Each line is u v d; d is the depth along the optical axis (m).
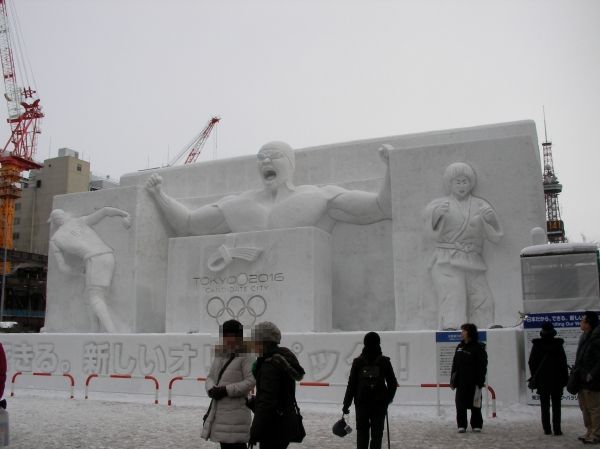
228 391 5.23
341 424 6.41
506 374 11.36
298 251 14.98
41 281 58.22
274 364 5.07
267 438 5.00
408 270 14.19
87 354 15.09
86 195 17.97
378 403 6.41
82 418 10.62
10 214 68.19
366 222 15.90
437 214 13.73
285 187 16.50
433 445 7.87
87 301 17.09
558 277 11.09
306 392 12.58
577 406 10.94
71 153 74.94
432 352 11.91
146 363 14.32
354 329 15.77
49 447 8.03
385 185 15.07
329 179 16.94
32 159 73.69
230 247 15.64
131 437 8.72
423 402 11.74
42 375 14.79
